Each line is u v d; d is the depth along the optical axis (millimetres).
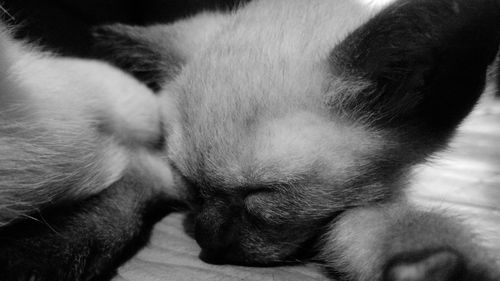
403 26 204
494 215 243
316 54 229
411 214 206
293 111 220
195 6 340
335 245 212
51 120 212
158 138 266
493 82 228
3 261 188
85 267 201
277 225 218
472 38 208
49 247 196
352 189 218
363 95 220
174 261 218
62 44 313
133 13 375
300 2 259
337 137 218
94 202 219
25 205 201
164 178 252
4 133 200
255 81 225
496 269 182
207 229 220
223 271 213
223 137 221
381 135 222
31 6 299
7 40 211
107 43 286
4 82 202
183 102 239
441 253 182
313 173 215
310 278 209
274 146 216
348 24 238
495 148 374
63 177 211
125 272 208
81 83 237
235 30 249
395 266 187
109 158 231
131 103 256
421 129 226
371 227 205
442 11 200
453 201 266
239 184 218
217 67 234
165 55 275
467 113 227
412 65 212
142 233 234
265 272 214
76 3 335
